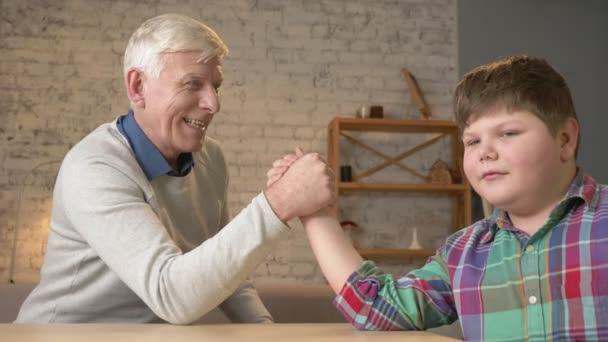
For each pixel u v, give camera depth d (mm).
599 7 5770
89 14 5281
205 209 1715
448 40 5785
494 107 884
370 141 5605
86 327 825
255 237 1109
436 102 5695
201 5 5461
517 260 912
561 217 899
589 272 843
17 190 5012
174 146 1528
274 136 5430
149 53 1464
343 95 5578
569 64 5691
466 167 932
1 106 5086
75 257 1427
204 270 1109
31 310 1497
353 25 5672
